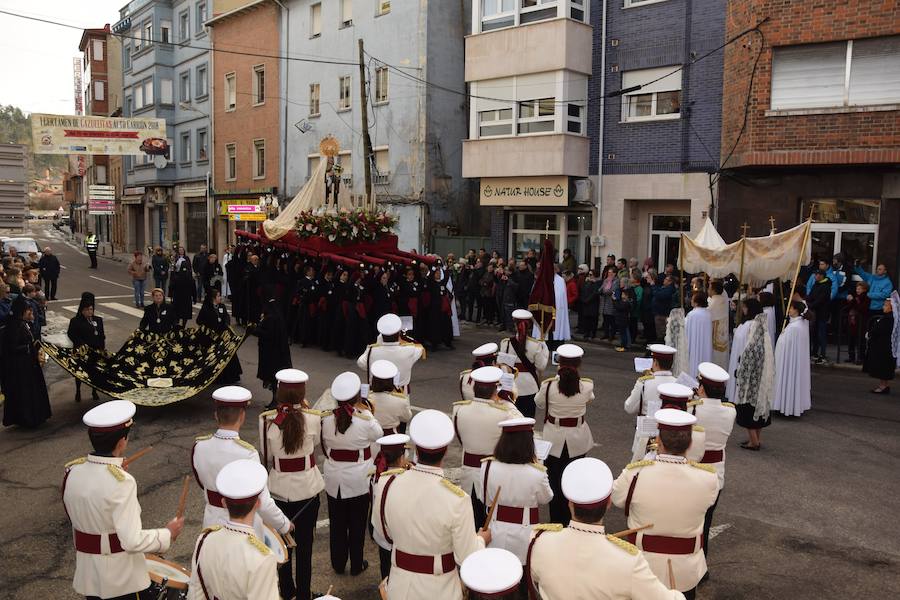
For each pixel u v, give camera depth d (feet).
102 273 112.47
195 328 38.96
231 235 123.13
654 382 20.22
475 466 18.49
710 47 61.21
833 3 51.37
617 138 67.97
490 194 75.61
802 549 21.27
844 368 46.37
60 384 41.83
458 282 66.80
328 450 18.92
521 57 70.90
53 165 605.73
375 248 53.62
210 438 15.66
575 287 59.11
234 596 11.27
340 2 95.66
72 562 20.67
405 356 26.23
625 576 10.44
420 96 84.48
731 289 47.39
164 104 137.18
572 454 21.40
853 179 53.11
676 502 13.38
